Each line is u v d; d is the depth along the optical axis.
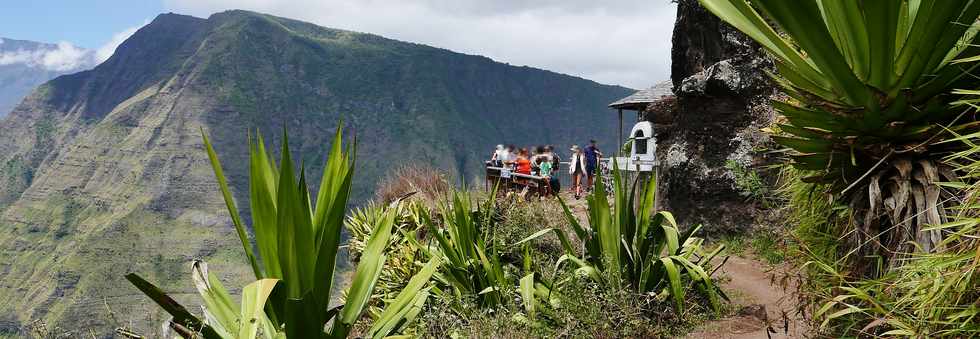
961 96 2.59
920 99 2.60
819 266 3.05
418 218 10.24
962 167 2.29
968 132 2.58
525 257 6.93
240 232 3.05
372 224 11.23
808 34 2.50
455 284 6.76
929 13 2.42
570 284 6.00
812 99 2.74
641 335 5.44
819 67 2.63
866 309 2.54
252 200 3.07
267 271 3.11
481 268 6.87
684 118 10.95
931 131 2.59
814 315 2.81
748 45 10.11
